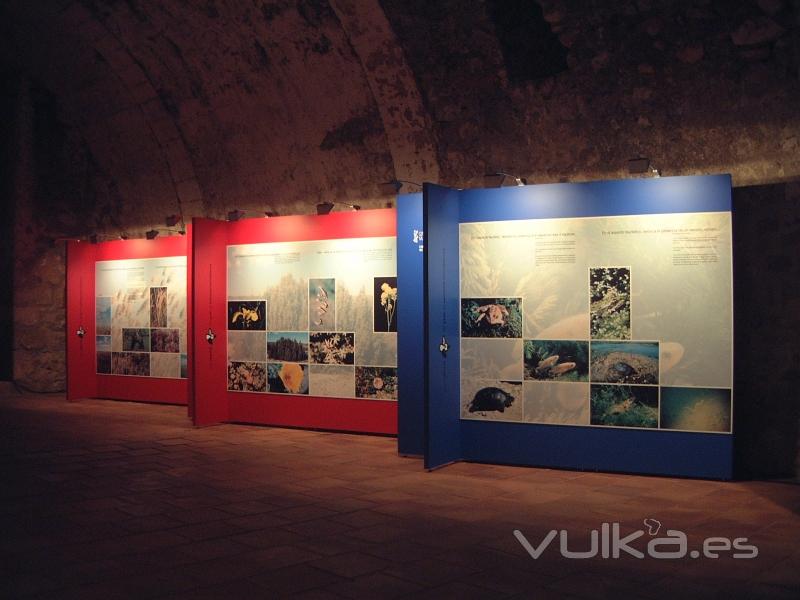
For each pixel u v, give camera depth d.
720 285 7.71
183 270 13.45
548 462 8.38
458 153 9.83
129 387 14.26
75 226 15.98
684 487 7.44
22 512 6.48
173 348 13.64
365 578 4.80
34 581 4.75
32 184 15.48
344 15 9.60
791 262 7.92
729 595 4.52
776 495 7.12
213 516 6.34
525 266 8.46
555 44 9.16
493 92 9.41
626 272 8.05
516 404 8.51
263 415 11.27
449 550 5.40
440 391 8.45
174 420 11.94
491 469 8.31
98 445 9.77
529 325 8.45
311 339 10.83
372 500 6.91
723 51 8.11
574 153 9.05
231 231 11.49
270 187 12.15
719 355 7.71
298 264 10.89
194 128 12.81
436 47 9.44
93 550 5.40
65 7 12.58
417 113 9.92
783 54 7.83
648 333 7.98
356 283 10.44
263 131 11.90
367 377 10.41
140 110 13.43
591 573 4.91
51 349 15.68
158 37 12.12
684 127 8.41
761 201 8.05
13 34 14.26
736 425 8.13
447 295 8.59
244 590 4.59
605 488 7.39
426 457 8.23
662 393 7.91
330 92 10.80
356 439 10.12
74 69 14.06
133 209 14.85
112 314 14.48
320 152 11.33
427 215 8.27
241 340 11.43
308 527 6.00
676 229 7.86
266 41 10.92
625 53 8.58
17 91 15.30
